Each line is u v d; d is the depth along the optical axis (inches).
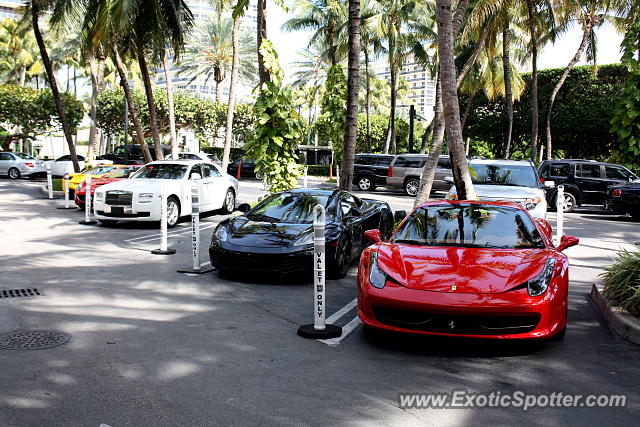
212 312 240.4
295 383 161.5
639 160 470.0
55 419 136.3
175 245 416.2
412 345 199.2
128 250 391.5
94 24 705.6
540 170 773.3
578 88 1155.9
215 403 146.9
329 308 252.4
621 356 188.4
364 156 1045.2
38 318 224.2
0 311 233.0
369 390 157.2
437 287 187.5
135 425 133.6
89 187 524.1
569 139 1184.8
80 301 252.8
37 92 1544.0
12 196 780.0
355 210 364.8
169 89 836.6
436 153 402.9
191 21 810.8
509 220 241.1
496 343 200.5
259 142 489.1
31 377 162.7
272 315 237.8
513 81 1180.5
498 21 760.3
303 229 314.2
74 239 432.5
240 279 307.6
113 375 165.5
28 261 341.4
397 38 1296.8
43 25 2175.2
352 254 338.0
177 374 167.3
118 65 777.6
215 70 1914.4
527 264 199.0
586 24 954.7
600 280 314.7
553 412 144.3
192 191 319.9
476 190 450.6
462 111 1370.6
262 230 313.0
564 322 195.6
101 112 1843.0
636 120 461.7
